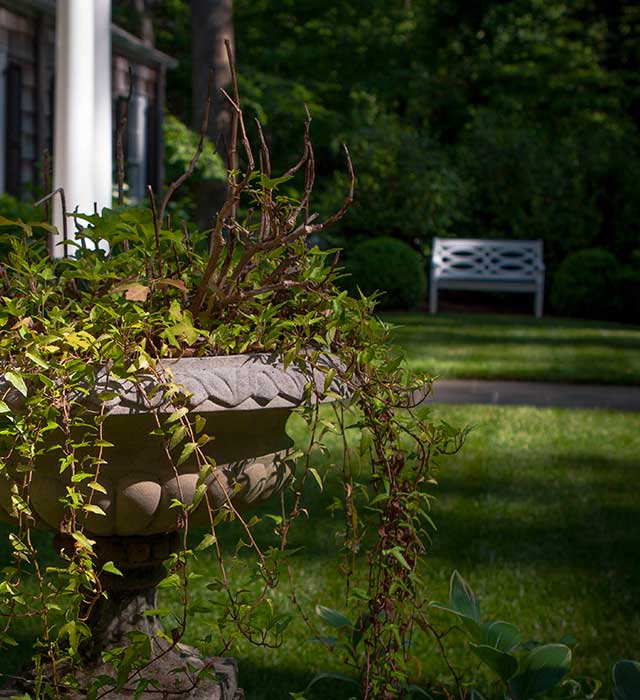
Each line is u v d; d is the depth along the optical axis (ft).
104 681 6.50
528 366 28.78
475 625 7.48
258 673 9.88
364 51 69.97
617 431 20.89
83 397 6.03
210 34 41.09
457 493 16.07
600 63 69.15
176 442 5.98
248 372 6.40
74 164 11.63
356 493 7.48
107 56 12.31
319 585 11.96
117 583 7.50
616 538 13.97
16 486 6.05
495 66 68.39
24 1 31.94
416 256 48.96
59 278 7.47
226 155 7.20
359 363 7.02
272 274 7.29
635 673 7.08
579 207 52.47
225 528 13.96
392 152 53.42
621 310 48.19
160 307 7.32
